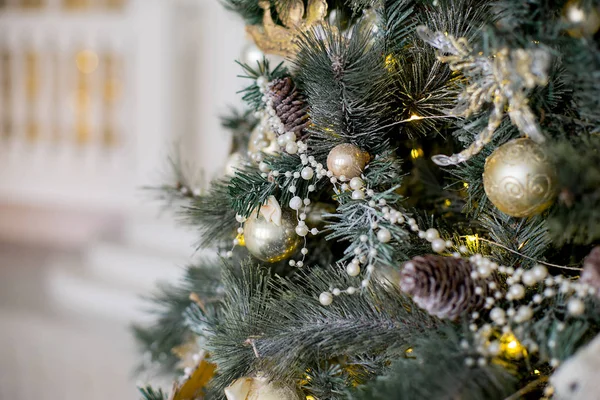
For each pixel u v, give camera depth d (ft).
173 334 3.72
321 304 2.58
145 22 9.46
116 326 7.68
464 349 2.23
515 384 2.34
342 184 2.57
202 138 10.24
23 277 9.06
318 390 2.67
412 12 2.68
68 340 7.47
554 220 2.18
